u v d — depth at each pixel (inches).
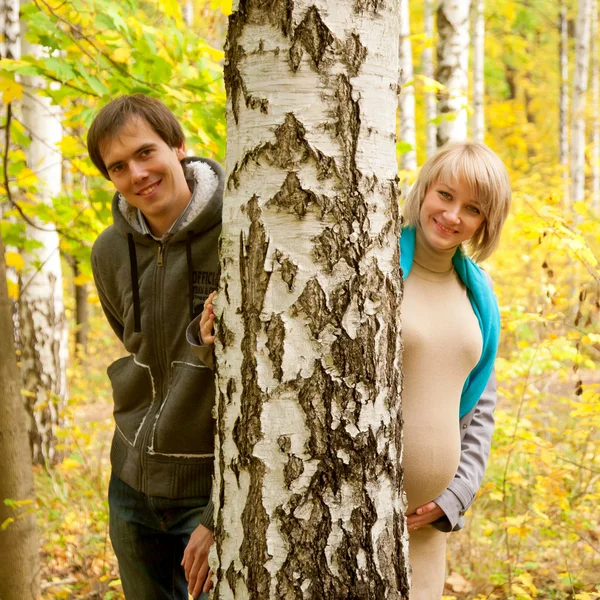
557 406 198.5
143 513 82.0
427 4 343.6
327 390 53.1
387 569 55.2
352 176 53.3
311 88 52.4
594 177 459.5
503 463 173.8
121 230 77.9
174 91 133.3
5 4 187.9
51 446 220.5
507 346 237.3
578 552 136.0
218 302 57.4
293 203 52.8
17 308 226.8
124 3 139.2
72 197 175.0
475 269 83.5
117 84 136.2
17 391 104.6
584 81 422.0
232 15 54.6
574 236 134.3
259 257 53.7
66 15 149.3
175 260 76.2
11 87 125.9
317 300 52.9
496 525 142.6
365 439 54.1
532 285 236.5
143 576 84.0
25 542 104.2
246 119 54.1
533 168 480.7
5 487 102.6
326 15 52.1
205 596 71.6
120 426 82.0
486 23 533.0
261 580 53.6
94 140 74.2
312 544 52.9
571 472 147.1
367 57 53.4
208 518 69.2
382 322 55.1
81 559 137.1
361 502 53.9
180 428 76.0
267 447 53.4
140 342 78.1
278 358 53.2
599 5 617.0
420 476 75.6
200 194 75.4
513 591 113.2
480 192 75.4
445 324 77.9
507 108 556.7
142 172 73.3
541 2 569.9
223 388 56.7
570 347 152.5
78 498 168.1
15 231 162.2
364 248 53.9
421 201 79.7
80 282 168.9
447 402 77.2
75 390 315.6
